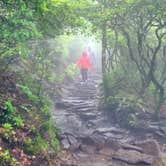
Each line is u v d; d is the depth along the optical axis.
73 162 8.48
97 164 8.80
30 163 6.77
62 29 12.02
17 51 9.55
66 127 12.16
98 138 10.80
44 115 9.77
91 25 13.59
